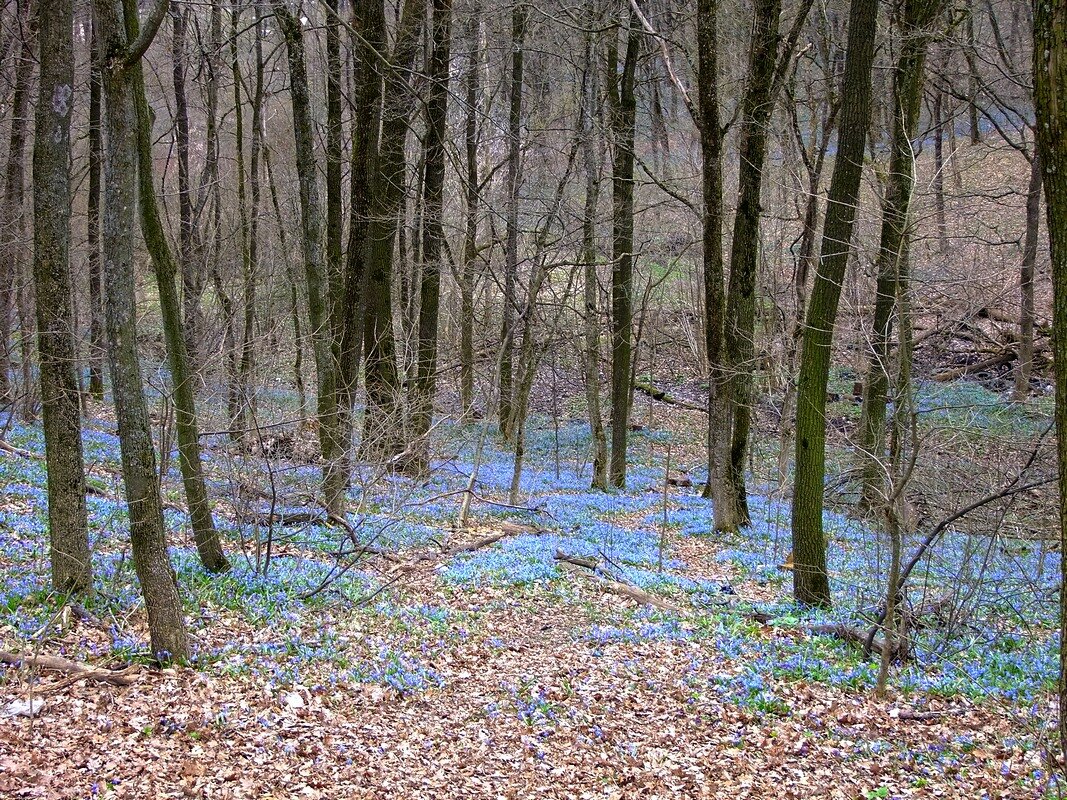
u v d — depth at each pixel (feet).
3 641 26.22
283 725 24.63
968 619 37.27
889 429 61.05
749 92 55.47
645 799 23.11
